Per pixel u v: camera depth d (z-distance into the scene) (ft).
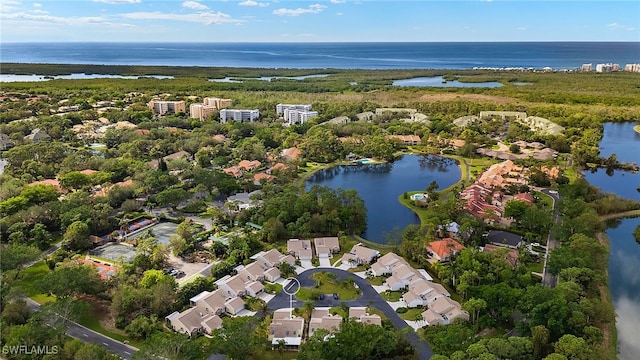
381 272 458.09
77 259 470.80
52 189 611.88
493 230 556.10
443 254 470.80
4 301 371.15
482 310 375.66
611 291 441.68
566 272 407.44
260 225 562.66
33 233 506.48
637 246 536.83
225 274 455.22
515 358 307.17
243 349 317.42
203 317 380.17
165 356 302.86
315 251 513.04
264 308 399.03
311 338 329.72
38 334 319.06
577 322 335.06
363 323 347.77
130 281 418.10
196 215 613.11
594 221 549.95
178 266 474.49
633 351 354.54
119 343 353.31
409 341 349.20
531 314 346.13
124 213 598.75
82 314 376.89
